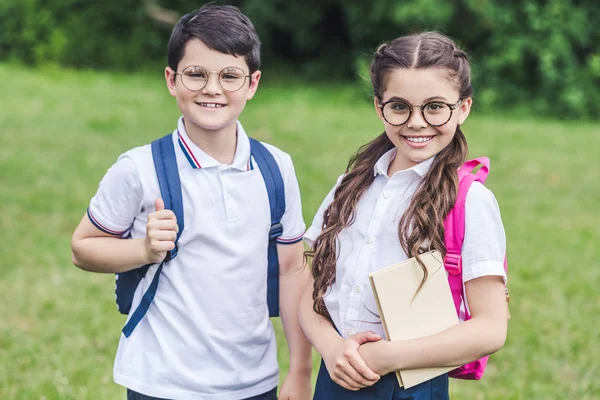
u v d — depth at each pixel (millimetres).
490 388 3639
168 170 2102
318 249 2035
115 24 15703
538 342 4129
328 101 12492
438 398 1969
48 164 7379
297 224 2277
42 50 14367
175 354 2092
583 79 12883
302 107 11516
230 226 2115
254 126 9758
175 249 2090
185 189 2102
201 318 2100
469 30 13297
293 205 2268
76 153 7879
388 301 1867
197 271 2098
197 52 2053
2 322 4176
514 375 3768
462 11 13133
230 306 2119
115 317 4312
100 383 3525
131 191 2098
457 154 1972
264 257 2186
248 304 2148
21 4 14539
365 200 2037
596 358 3979
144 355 2111
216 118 2076
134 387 2096
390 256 1954
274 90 13422
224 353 2121
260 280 2176
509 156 8789
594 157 8992
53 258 5141
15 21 14531
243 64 2090
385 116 1956
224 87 2066
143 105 10750
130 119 9695
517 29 13102
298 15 15055
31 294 4562
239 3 15391
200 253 2104
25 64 14445
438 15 12852
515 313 4512
